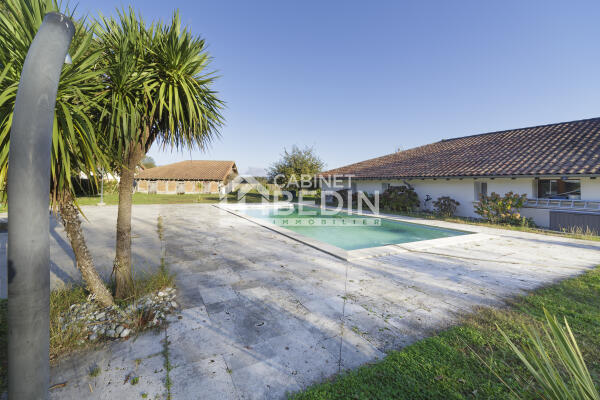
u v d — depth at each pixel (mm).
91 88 2770
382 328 3273
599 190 9227
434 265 5785
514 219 10570
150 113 3496
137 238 8133
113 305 3543
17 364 1307
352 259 6137
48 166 1373
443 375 2445
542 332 3100
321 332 3186
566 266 5629
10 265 1282
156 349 2824
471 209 12867
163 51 3443
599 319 3340
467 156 14688
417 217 13117
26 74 1290
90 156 2627
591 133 11477
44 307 1370
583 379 1458
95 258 5898
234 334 3125
